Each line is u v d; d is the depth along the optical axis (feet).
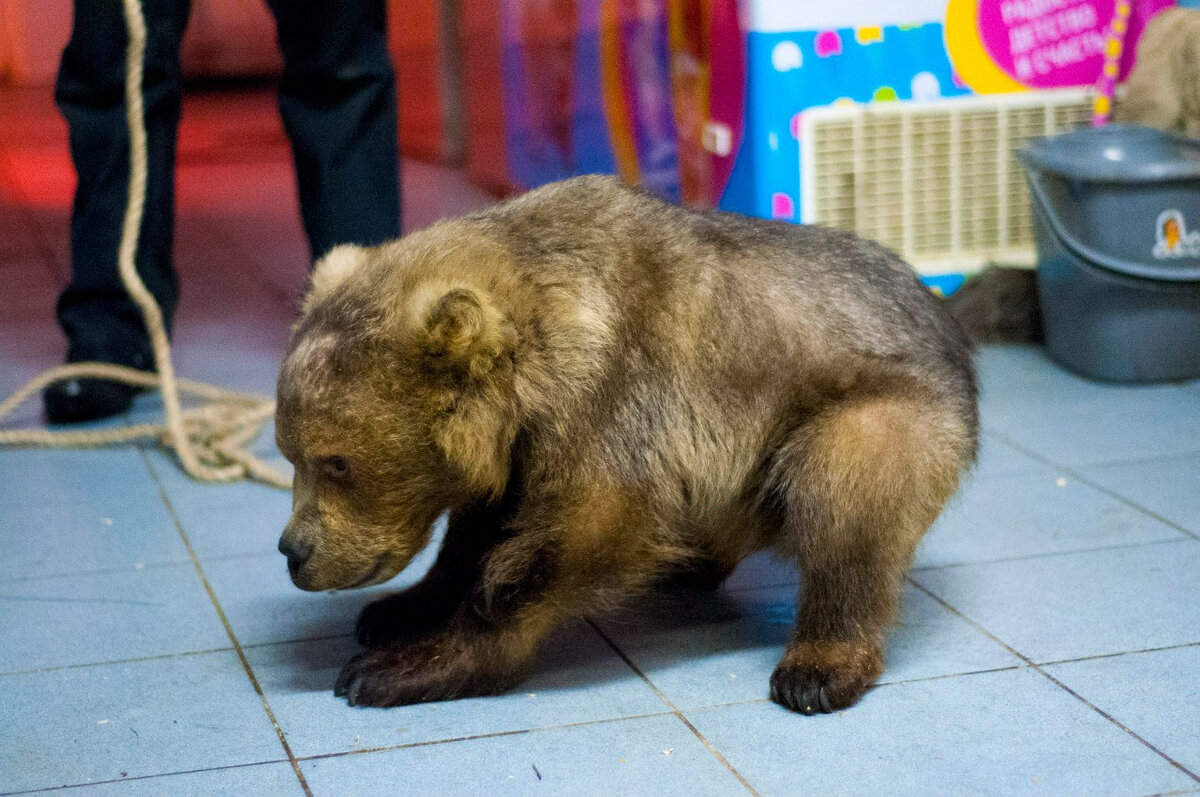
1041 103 20.12
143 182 15.74
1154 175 17.04
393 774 9.22
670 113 21.58
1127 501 14.12
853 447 10.53
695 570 12.31
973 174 20.18
